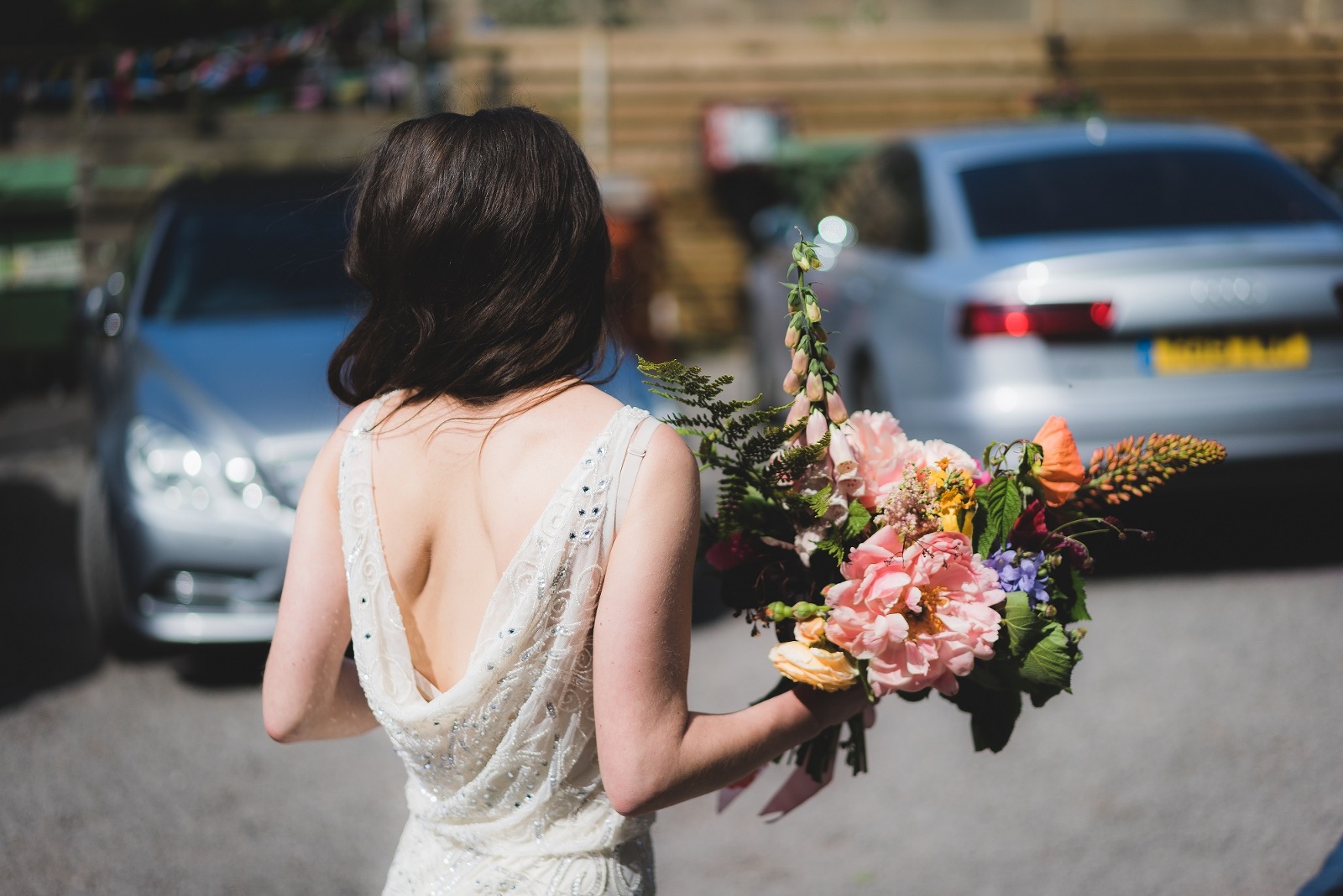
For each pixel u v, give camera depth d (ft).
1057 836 10.22
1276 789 10.64
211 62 34.88
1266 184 16.70
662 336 31.81
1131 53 40.32
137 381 14.67
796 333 5.01
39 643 16.06
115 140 34.53
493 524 4.41
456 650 4.58
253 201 18.39
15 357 33.32
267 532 13.25
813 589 5.04
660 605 4.21
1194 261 14.42
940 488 4.97
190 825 11.07
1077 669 13.32
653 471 4.30
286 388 14.14
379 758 12.43
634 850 4.79
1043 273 14.51
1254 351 14.55
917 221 17.89
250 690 14.20
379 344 4.78
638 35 39.17
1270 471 14.79
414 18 36.73
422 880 4.82
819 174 34.17
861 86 39.65
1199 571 15.89
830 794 11.26
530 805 4.58
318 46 35.81
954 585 4.75
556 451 4.37
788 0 46.68
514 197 4.47
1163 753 11.43
